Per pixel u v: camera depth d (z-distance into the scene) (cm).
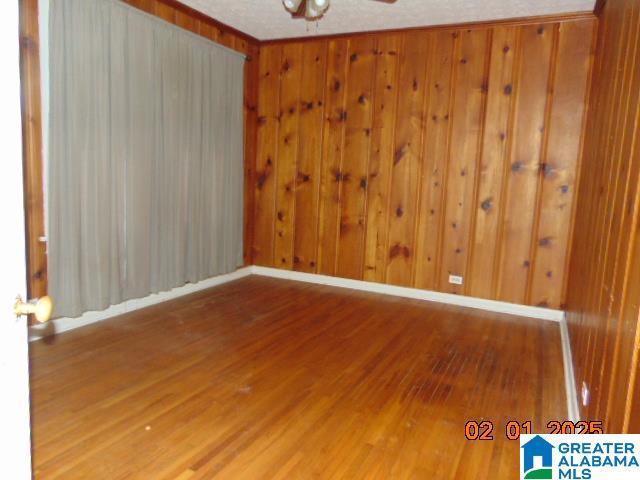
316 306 403
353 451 199
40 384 245
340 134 457
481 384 266
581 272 290
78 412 221
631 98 170
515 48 383
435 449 202
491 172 402
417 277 439
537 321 385
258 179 502
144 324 340
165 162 377
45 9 281
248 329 341
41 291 297
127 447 196
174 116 380
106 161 322
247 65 470
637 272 128
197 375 264
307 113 469
